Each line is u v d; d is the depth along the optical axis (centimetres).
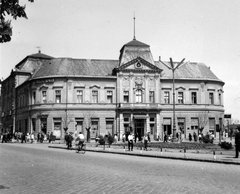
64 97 7206
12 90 9112
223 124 7969
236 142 2555
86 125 7219
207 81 7756
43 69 7675
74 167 1894
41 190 1152
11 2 782
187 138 7506
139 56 7506
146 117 7275
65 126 7081
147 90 7425
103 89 7375
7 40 796
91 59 7831
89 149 3816
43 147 4478
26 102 7975
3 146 4634
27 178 1438
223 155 2848
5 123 9719
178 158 2594
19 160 2333
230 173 1670
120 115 7262
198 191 1145
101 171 1702
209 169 1853
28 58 9000
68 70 7356
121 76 7400
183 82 7669
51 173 1609
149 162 2295
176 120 7538
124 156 2919
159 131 7362
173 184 1287
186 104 7600
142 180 1388
